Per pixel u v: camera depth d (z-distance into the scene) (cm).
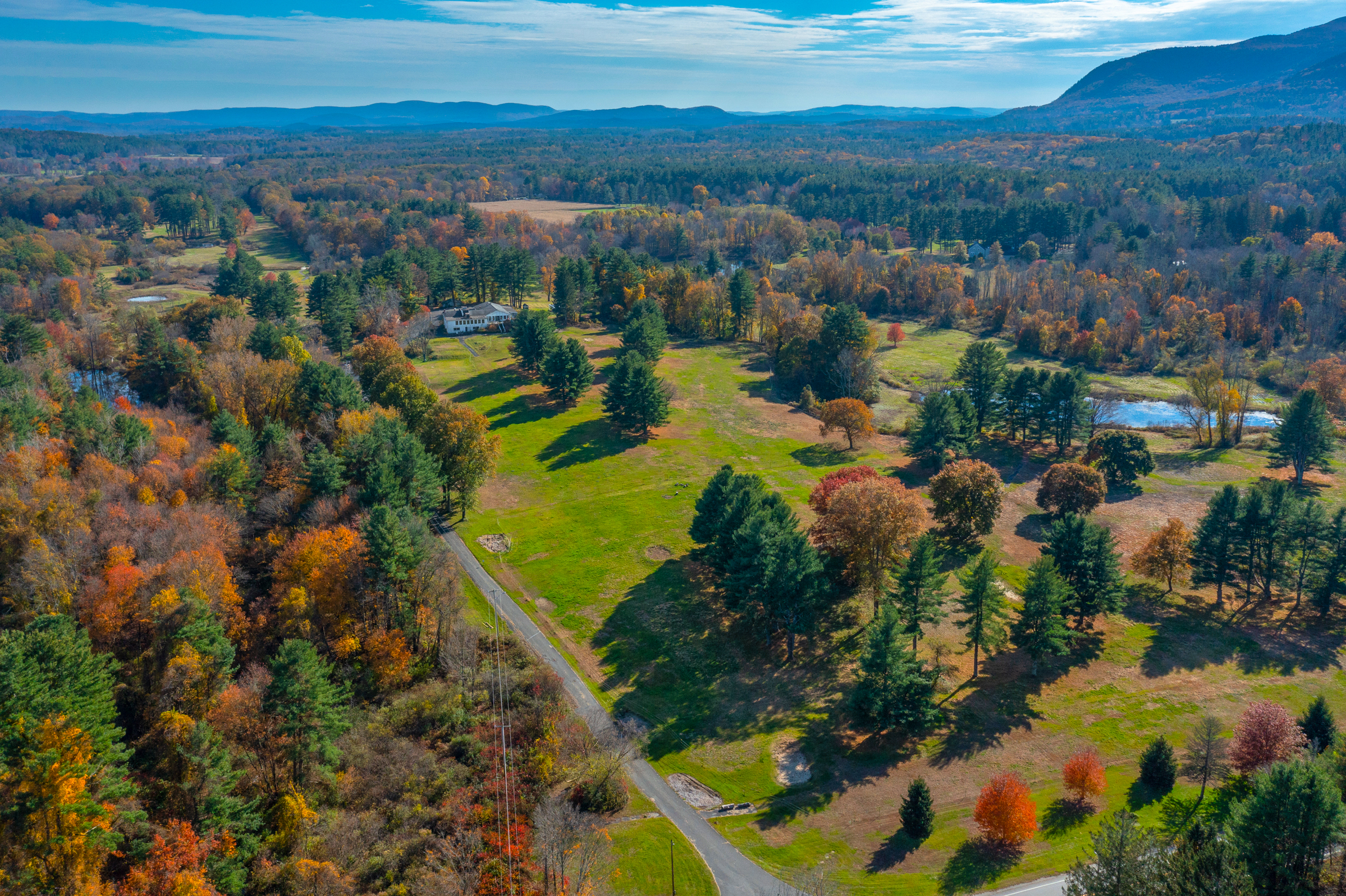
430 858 5266
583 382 14950
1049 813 6000
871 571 8750
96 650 6738
